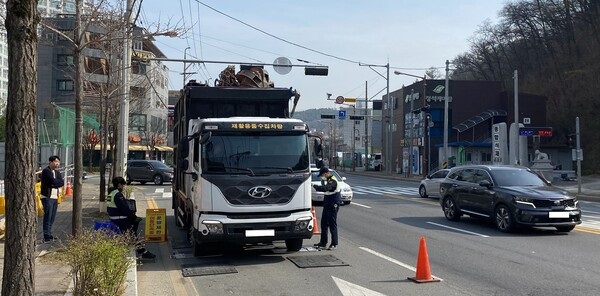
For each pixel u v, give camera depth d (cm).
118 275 656
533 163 3791
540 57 6712
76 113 1048
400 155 6650
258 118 1060
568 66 5912
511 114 5866
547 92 6116
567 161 5578
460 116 5953
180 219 1415
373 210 1998
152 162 3619
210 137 1003
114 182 1021
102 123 1934
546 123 5972
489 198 1482
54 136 2266
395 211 1964
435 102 5944
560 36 6272
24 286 435
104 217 1579
